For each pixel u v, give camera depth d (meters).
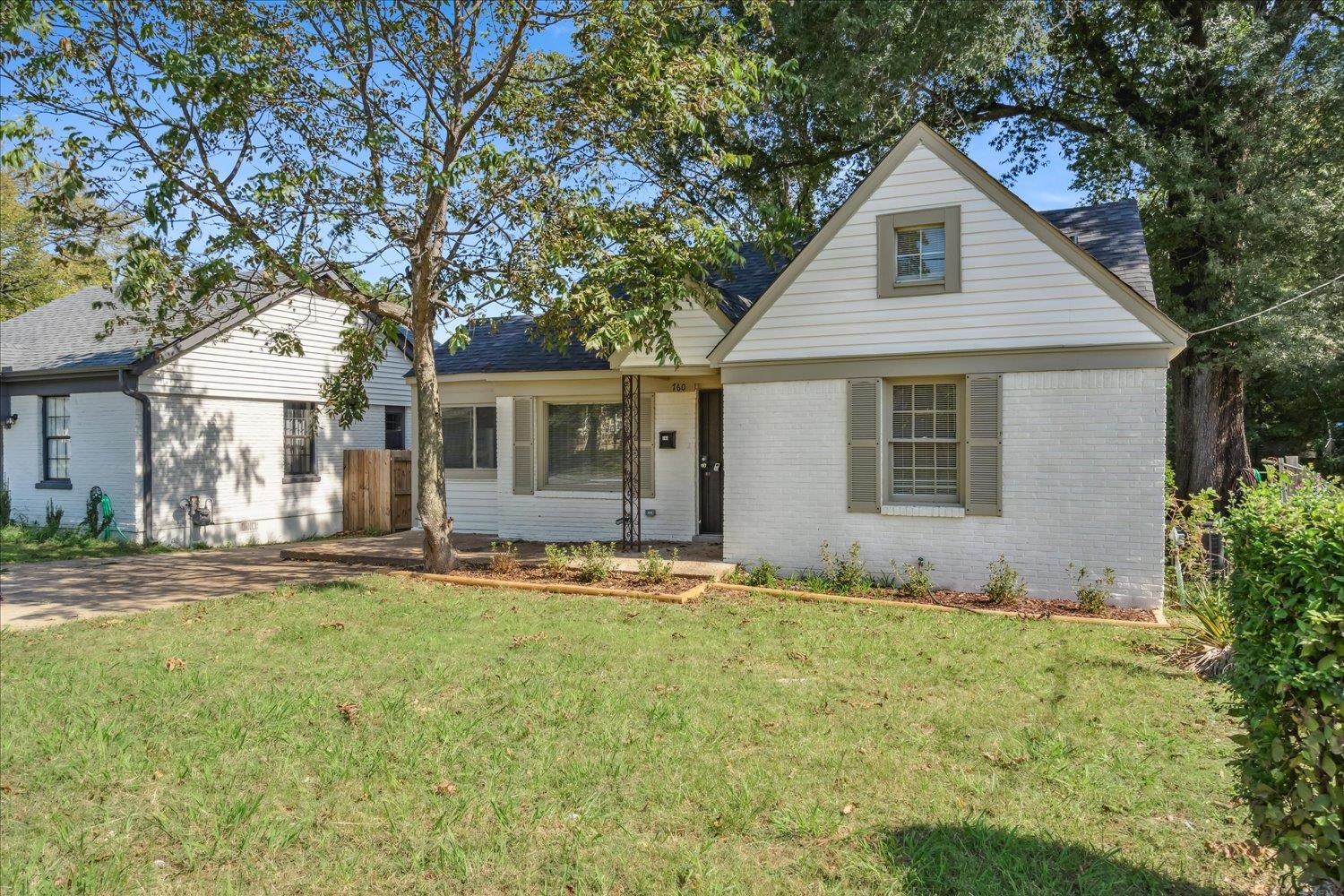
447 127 10.75
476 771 4.62
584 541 14.70
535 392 15.02
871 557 10.63
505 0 10.16
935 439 10.45
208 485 16.52
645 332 10.37
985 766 4.70
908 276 10.46
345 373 13.55
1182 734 5.21
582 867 3.62
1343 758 2.84
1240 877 3.53
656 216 11.13
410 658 6.92
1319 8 15.80
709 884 3.46
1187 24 16.69
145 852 3.80
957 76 16.55
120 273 9.33
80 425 16.02
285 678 6.34
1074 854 3.73
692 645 7.35
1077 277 9.55
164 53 9.22
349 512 18.86
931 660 6.89
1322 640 2.85
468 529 16.00
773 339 11.09
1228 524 3.48
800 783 4.46
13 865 3.66
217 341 16.45
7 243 26.67
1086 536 9.55
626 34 10.00
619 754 4.85
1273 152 14.49
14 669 6.64
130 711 5.61
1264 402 24.67
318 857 3.74
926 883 3.49
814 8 15.23
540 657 6.95
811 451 10.94
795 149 19.25
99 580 11.34
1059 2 16.94
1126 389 9.38
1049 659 6.97
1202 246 15.62
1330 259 14.70
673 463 13.97
